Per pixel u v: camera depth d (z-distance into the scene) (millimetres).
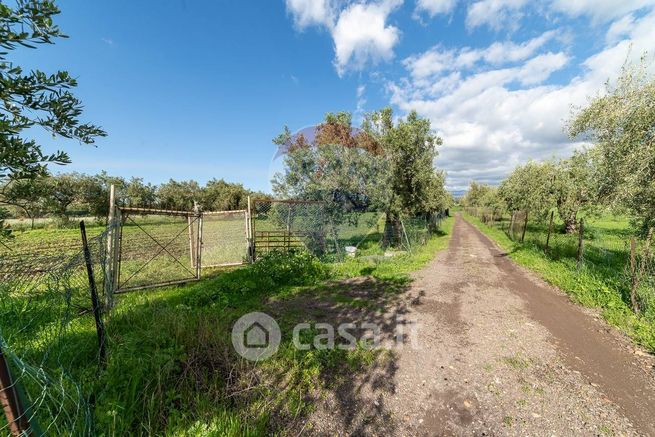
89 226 24641
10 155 1371
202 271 8719
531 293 6480
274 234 11266
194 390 2791
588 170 8273
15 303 2729
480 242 15891
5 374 1499
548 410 2771
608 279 6262
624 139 6391
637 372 3396
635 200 6102
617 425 2572
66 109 1487
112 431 2137
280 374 3240
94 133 1646
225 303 5422
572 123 7867
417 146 11617
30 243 13898
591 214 9195
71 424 2055
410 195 11922
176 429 2260
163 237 16344
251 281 6672
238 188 41312
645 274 5160
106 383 2600
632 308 4992
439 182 15836
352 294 6316
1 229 1607
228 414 2494
